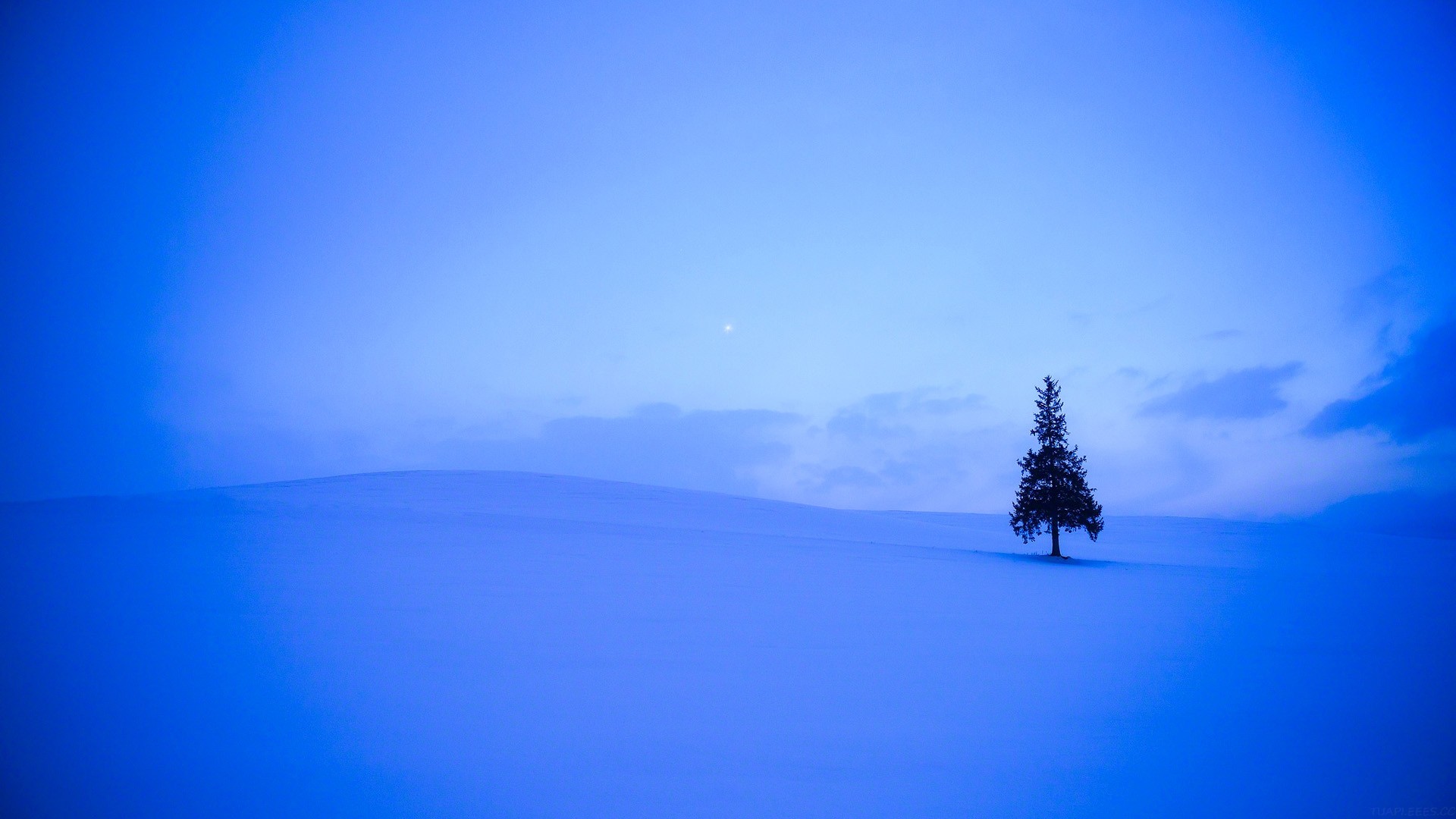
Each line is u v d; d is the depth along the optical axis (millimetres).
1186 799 6672
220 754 7305
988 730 8375
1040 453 38719
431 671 10258
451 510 40125
